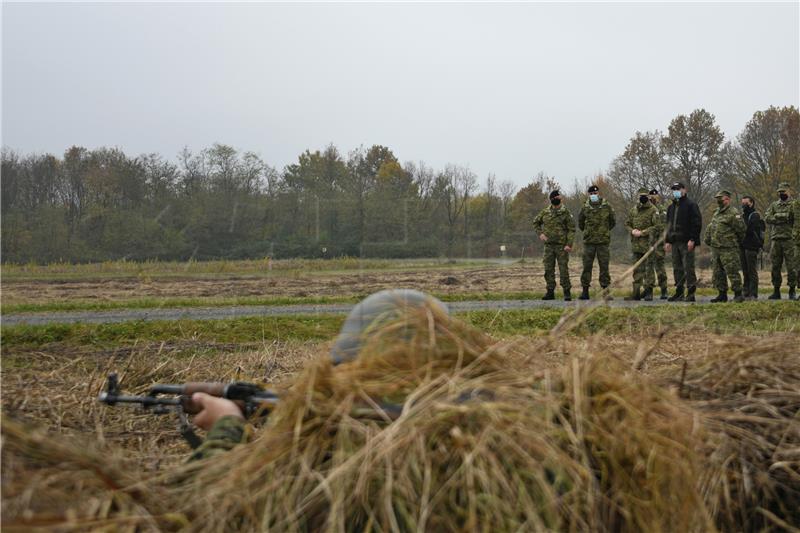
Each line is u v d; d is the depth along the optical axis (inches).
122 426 189.2
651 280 641.0
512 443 94.2
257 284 837.8
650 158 1980.8
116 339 393.7
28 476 89.7
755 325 401.7
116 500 92.9
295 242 970.1
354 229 1011.3
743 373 148.6
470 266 1147.9
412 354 109.7
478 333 120.0
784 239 649.0
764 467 131.9
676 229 625.9
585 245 626.2
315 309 558.3
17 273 921.5
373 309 120.1
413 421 96.6
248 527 93.5
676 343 227.9
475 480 91.6
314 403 103.5
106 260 971.3
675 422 108.8
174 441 177.2
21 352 339.6
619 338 237.3
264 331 413.1
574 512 91.5
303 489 95.3
